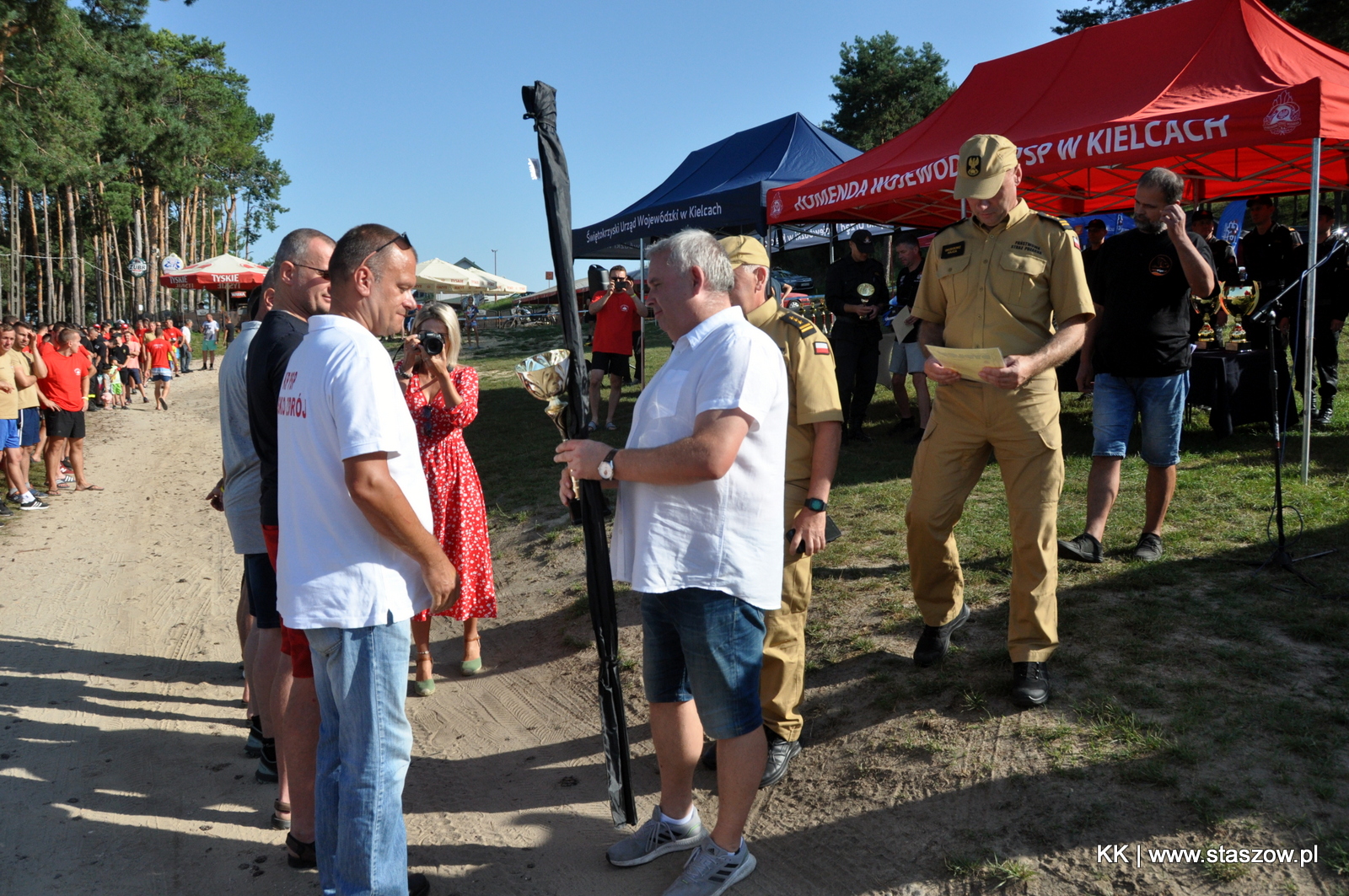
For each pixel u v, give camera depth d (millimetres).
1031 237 3234
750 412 2283
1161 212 4059
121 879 2902
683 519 2381
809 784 3104
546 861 2896
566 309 2568
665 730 2719
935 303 3461
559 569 5754
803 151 9930
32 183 27312
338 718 2525
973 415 3275
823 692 3604
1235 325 6957
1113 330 4211
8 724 4094
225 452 3350
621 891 2709
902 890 2535
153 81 32031
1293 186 9422
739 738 2512
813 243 11828
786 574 3064
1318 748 2725
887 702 3400
